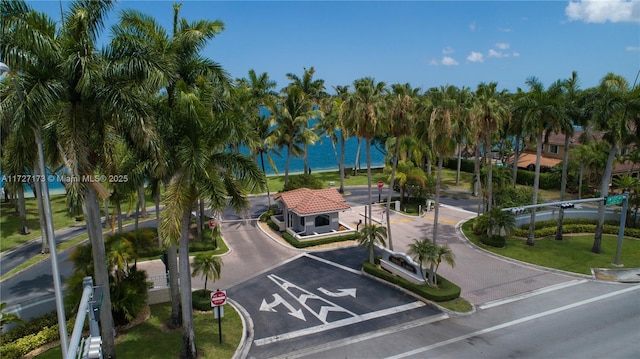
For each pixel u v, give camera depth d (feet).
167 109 59.67
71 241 121.60
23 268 101.71
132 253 74.64
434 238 94.53
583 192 181.16
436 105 88.22
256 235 130.52
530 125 111.55
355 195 190.90
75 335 27.55
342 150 193.88
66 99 52.13
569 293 89.56
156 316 76.74
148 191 91.15
